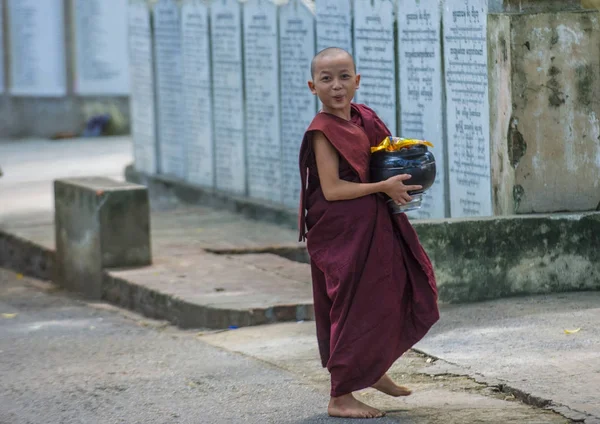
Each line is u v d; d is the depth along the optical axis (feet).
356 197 34.63
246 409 38.29
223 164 88.17
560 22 53.26
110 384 43.06
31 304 66.33
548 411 35.45
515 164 53.78
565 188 54.08
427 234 51.29
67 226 71.20
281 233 76.79
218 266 65.98
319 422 35.88
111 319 59.31
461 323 47.57
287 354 46.70
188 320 56.03
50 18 154.51
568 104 53.67
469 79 59.31
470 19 58.75
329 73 34.53
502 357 41.88
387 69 67.31
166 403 39.81
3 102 157.17
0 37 156.25
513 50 53.26
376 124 35.78
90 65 155.43
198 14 89.45
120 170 119.75
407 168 34.71
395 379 41.01
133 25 101.19
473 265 51.62
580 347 42.19
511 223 51.85
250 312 53.52
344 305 34.81
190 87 91.97
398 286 34.99
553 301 50.55
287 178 79.92
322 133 34.63
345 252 34.73
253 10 81.61
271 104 80.79
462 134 60.49
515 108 53.47
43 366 47.09
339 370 34.96
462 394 38.40
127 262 66.74
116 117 155.84
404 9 65.21
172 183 94.73
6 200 100.17
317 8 74.02
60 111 155.63
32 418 38.83
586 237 52.24
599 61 53.62
